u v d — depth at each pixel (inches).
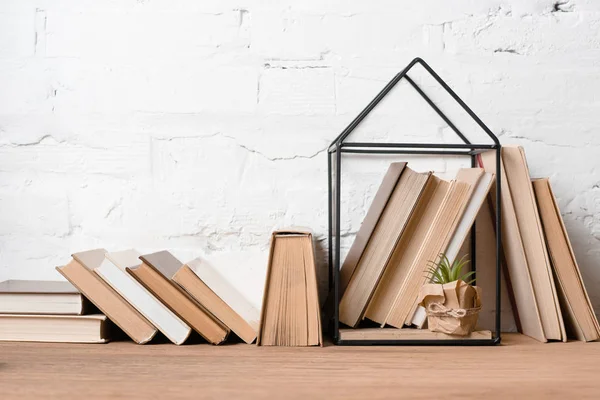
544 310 39.3
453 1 45.1
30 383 28.2
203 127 44.7
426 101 44.8
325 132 44.8
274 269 37.0
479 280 44.5
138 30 44.7
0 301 37.8
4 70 44.6
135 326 37.3
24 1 44.6
